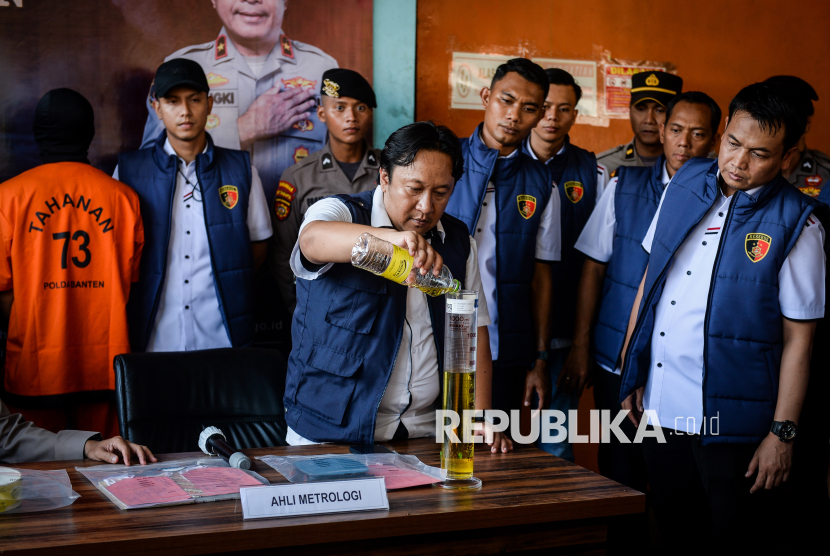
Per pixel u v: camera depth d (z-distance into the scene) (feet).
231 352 6.32
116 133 10.16
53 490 3.93
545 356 9.43
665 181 9.02
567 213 10.86
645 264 8.48
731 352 6.75
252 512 3.59
